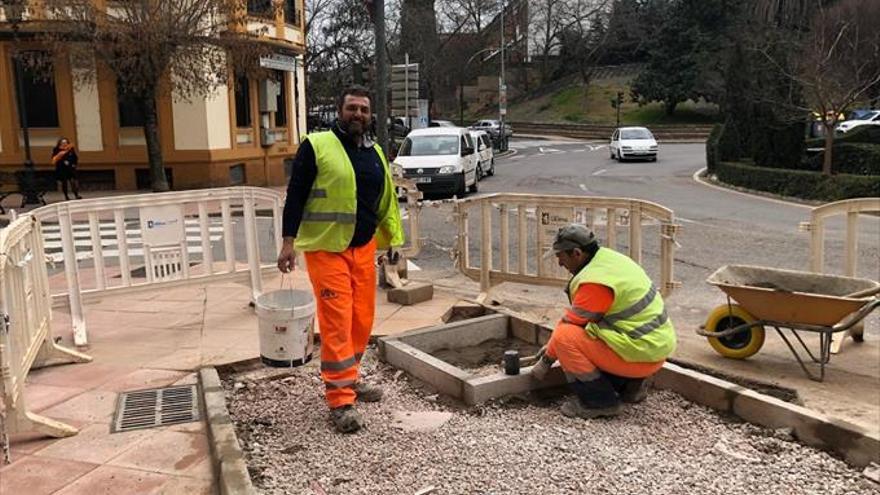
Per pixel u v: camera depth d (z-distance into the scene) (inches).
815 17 1282.0
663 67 2321.6
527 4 2851.9
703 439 168.4
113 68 735.1
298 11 1057.5
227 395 196.1
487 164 1065.5
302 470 152.1
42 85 847.7
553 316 282.2
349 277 174.2
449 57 2506.2
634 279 179.2
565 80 2994.6
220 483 144.8
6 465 155.6
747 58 956.6
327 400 174.6
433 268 412.2
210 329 257.4
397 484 145.6
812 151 952.9
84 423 177.2
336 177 168.4
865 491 144.5
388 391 199.2
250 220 284.2
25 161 772.6
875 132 975.0
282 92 1024.9
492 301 304.0
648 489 143.9
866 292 214.1
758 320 229.0
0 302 152.4
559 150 1833.2
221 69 780.6
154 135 784.9
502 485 144.9
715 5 2214.6
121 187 865.5
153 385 202.4
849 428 159.6
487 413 182.1
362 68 671.8
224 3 755.4
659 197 804.6
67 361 220.2
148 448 163.8
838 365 232.5
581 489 143.6
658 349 177.6
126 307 291.3
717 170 1010.7
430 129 856.9
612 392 179.8
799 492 143.9
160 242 265.7
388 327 255.0
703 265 406.0
